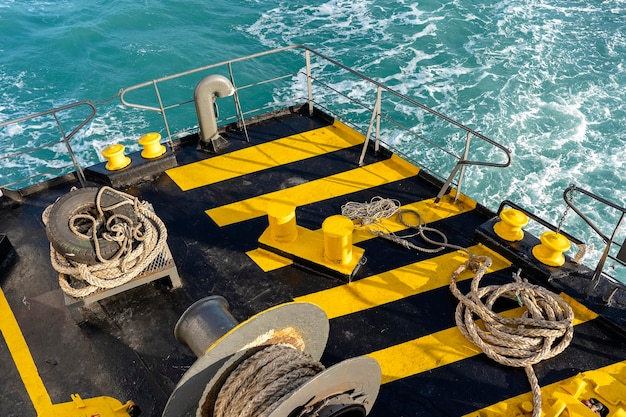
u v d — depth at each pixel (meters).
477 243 6.16
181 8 28.41
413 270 5.90
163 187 7.35
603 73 21.75
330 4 28.22
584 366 4.87
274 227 5.98
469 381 4.80
